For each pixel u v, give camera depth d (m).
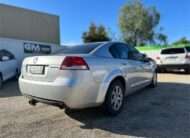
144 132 3.46
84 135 3.39
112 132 3.49
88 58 3.74
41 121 4.05
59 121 4.04
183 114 4.29
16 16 17.39
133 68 4.98
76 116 4.30
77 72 3.47
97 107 4.14
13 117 4.29
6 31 16.75
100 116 4.27
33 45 12.50
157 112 4.46
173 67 11.49
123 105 4.80
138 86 5.39
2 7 16.58
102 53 4.21
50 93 3.51
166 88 7.00
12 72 9.07
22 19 17.78
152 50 14.37
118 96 4.39
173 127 3.63
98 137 3.30
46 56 3.77
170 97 5.73
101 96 3.84
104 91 3.90
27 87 3.92
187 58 11.05
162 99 5.54
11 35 17.03
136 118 4.12
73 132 3.51
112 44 4.64
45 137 3.33
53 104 3.62
